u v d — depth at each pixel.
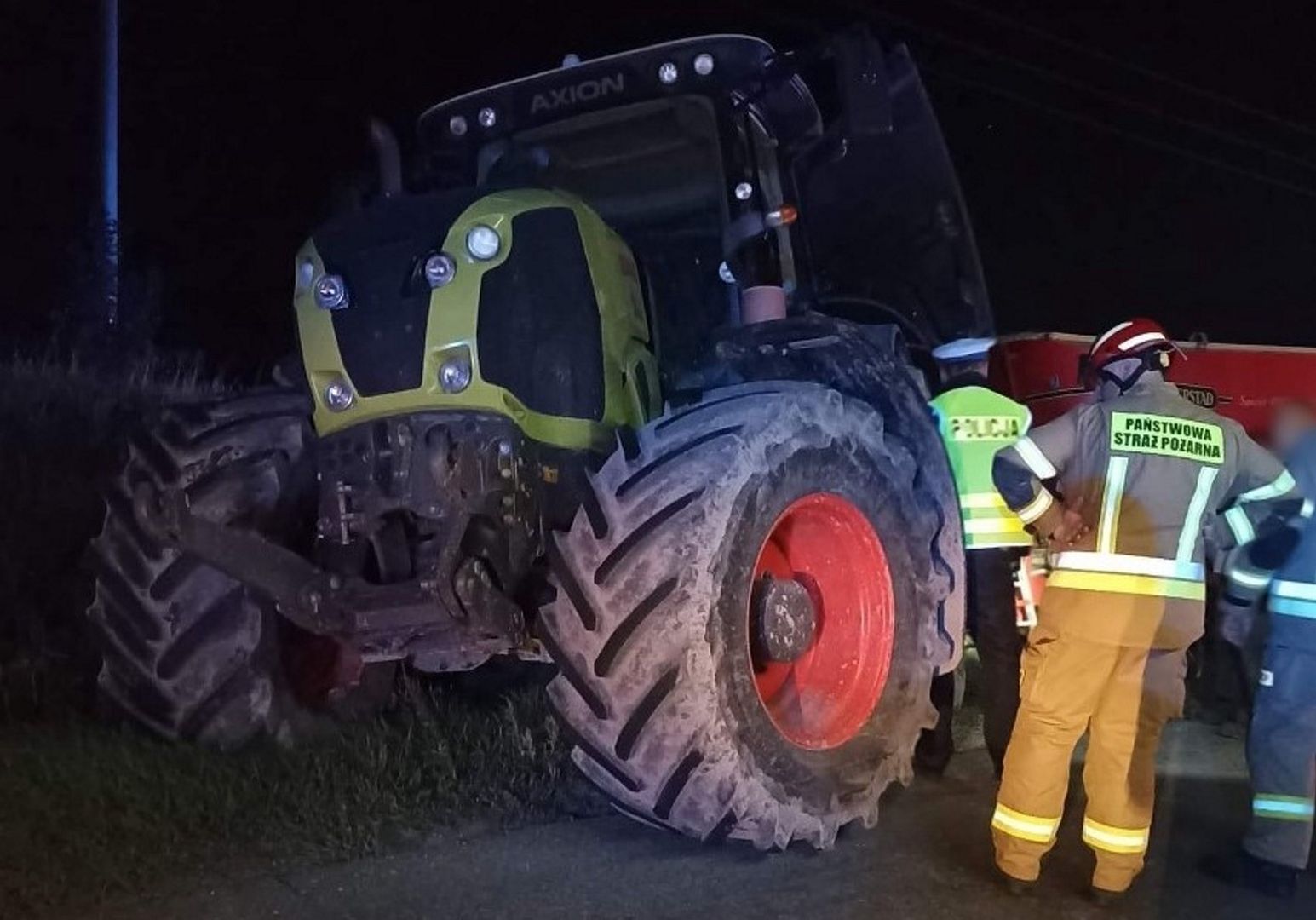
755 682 4.68
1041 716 4.64
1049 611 4.68
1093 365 4.88
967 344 6.75
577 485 4.98
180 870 4.52
